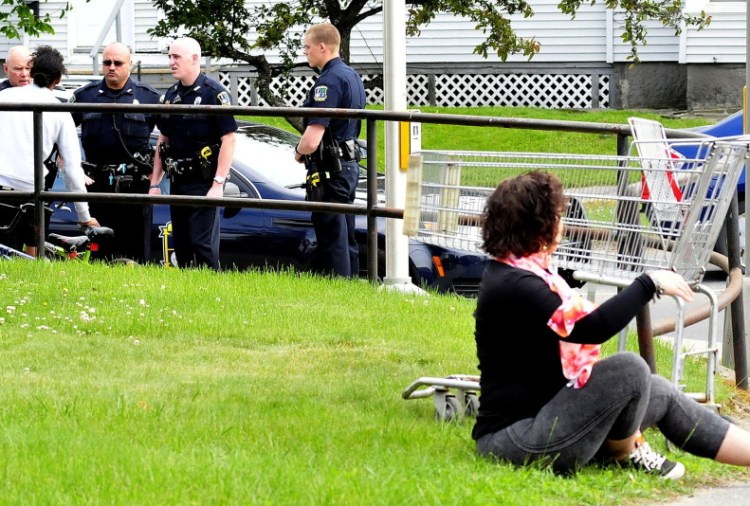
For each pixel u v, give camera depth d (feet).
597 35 126.21
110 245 60.59
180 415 32.24
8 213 58.23
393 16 55.77
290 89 125.80
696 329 58.59
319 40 56.34
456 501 24.80
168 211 61.46
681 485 28.66
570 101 127.34
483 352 28.53
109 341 42.37
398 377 38.93
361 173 67.05
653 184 32.60
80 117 61.36
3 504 23.94
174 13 93.04
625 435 27.89
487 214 28.02
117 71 59.36
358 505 24.36
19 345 40.96
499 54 95.76
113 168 59.77
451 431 32.07
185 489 25.02
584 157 34.19
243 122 67.62
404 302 51.08
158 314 46.39
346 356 41.75
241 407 33.73
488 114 121.39
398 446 30.22
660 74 125.80
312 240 59.52
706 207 32.48
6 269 53.26
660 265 32.50
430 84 128.98
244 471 26.14
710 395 34.81
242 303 49.42
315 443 30.04
